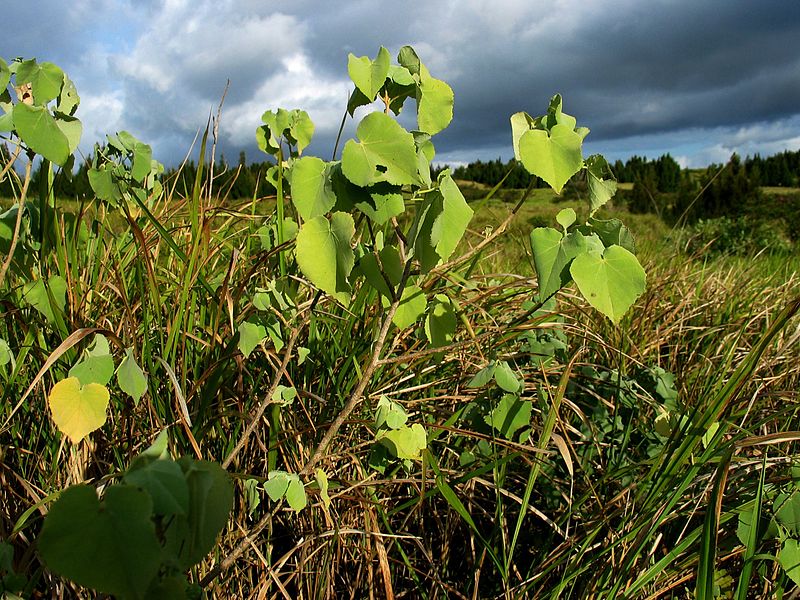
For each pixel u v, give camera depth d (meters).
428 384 1.47
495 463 1.21
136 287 1.57
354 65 0.92
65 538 0.38
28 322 1.28
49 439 1.24
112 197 1.24
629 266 0.89
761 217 12.21
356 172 0.81
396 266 1.01
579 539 1.27
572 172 0.89
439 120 0.95
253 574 1.27
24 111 0.99
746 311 2.89
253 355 1.49
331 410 1.41
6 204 1.49
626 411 1.73
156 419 1.24
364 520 1.32
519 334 1.70
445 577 1.39
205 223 1.40
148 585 0.40
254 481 1.07
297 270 1.57
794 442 1.60
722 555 1.23
